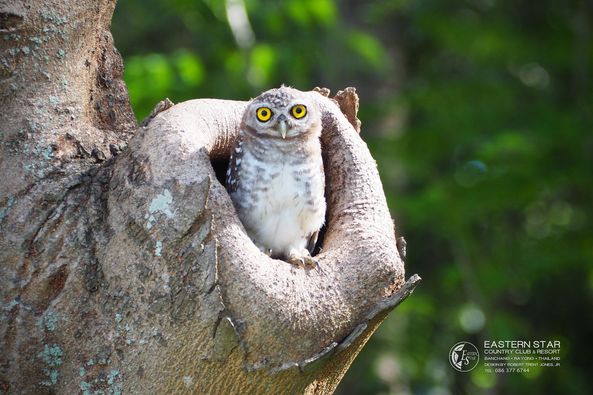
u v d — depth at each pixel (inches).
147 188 300.2
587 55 878.4
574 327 1049.5
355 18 912.3
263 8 767.1
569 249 839.1
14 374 299.9
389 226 346.3
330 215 367.9
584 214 872.9
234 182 371.2
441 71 1039.6
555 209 979.3
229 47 829.8
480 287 826.2
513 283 850.1
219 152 372.5
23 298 302.8
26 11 331.3
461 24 930.1
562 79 981.2
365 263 320.8
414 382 879.7
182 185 295.6
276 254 385.7
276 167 365.4
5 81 331.6
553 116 828.6
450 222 781.3
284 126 358.0
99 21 359.3
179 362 290.4
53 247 305.4
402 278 331.9
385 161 816.3
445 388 896.3
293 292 296.7
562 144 793.6
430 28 939.3
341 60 840.9
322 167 372.8
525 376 837.2
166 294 290.2
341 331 309.7
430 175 853.8
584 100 858.8
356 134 380.2
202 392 293.0
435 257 1005.2
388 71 869.2
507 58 933.2
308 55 824.3
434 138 829.8
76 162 330.6
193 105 343.6
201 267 288.4
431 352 884.6
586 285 1026.7
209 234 290.0
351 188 359.6
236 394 294.7
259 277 292.2
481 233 948.6
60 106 339.6
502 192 761.6
